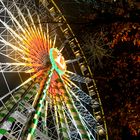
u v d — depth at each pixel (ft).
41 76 53.62
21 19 55.31
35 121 43.32
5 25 50.39
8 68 47.60
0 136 42.45
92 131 57.57
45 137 48.91
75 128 53.11
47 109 53.06
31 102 51.60
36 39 55.83
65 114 54.80
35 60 53.72
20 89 53.01
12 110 44.55
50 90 55.06
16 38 52.08
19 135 43.21
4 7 51.16
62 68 58.34
